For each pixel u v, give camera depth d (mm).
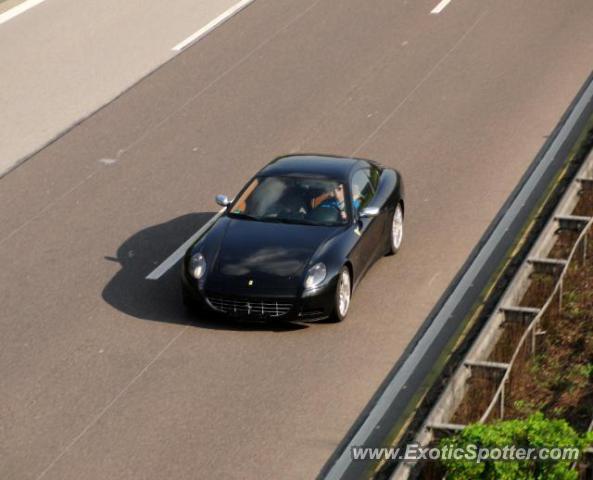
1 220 20016
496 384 13281
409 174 21594
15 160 22625
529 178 21188
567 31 29266
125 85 26453
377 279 17469
